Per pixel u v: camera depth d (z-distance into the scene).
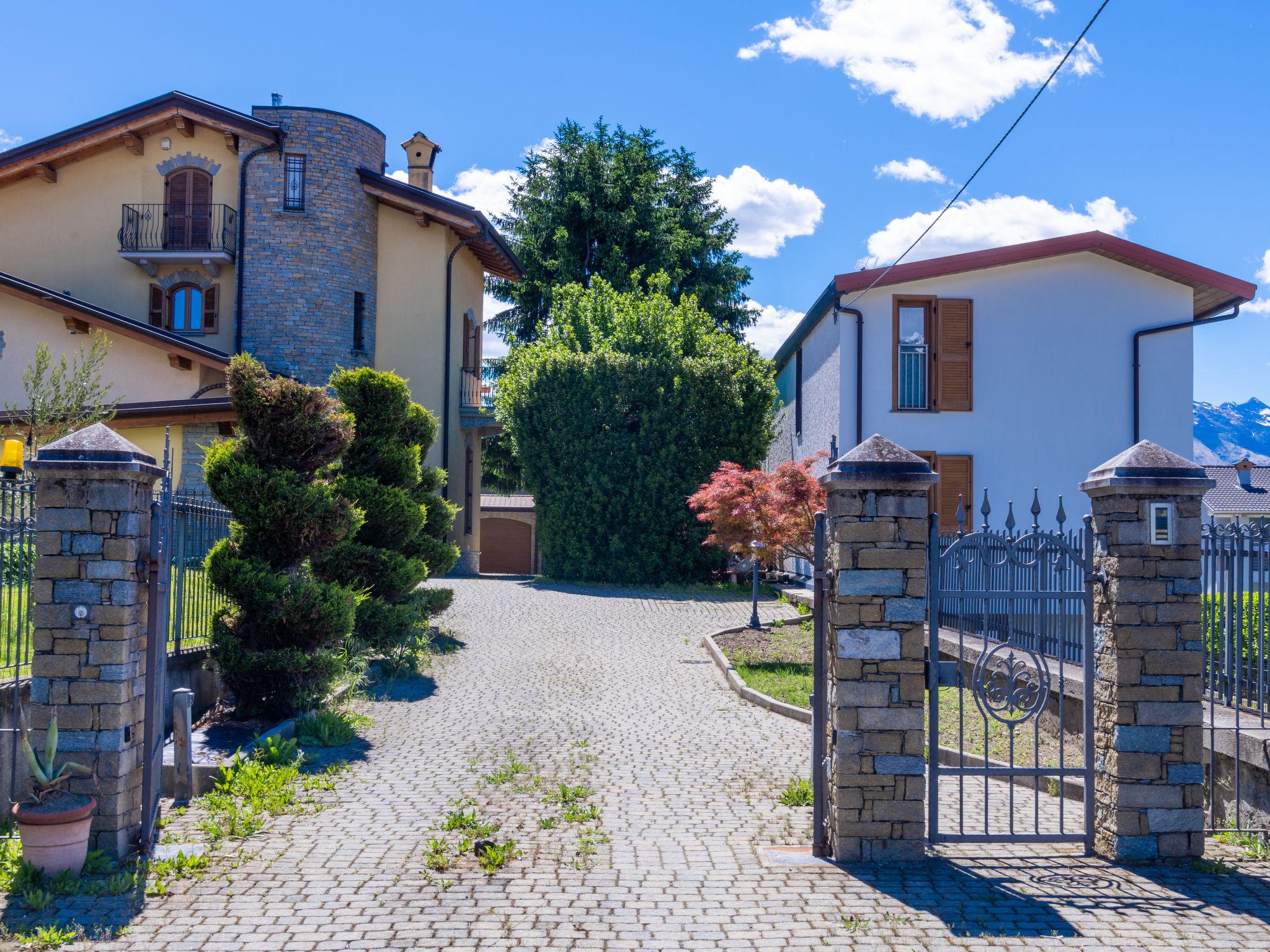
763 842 6.67
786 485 16.34
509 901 5.55
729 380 24.08
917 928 5.21
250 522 9.97
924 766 6.26
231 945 4.94
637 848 6.50
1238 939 5.10
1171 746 6.29
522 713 10.88
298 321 25.27
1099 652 6.61
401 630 13.38
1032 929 5.21
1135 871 6.10
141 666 6.41
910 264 19.81
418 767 8.62
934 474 6.30
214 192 26.16
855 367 20.03
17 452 7.69
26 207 26.56
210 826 6.74
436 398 26.56
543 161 37.62
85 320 21.23
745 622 18.03
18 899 5.47
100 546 6.12
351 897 5.59
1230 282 20.09
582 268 37.09
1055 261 20.36
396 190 26.14
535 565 34.59
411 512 13.55
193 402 19.64
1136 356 20.31
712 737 9.92
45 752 5.89
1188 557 6.37
